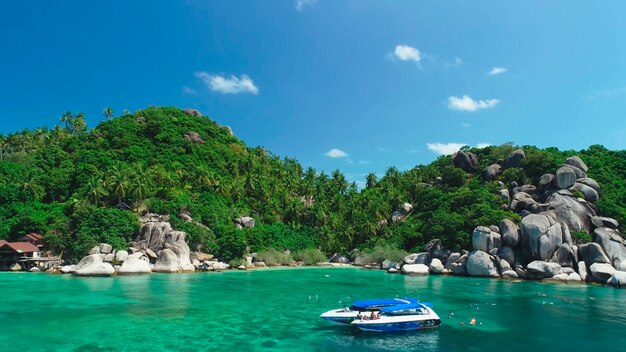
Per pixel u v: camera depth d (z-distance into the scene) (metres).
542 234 59.34
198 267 69.06
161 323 29.47
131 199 79.44
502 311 35.44
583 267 56.72
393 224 96.31
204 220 81.88
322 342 25.53
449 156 120.81
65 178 86.69
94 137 110.31
